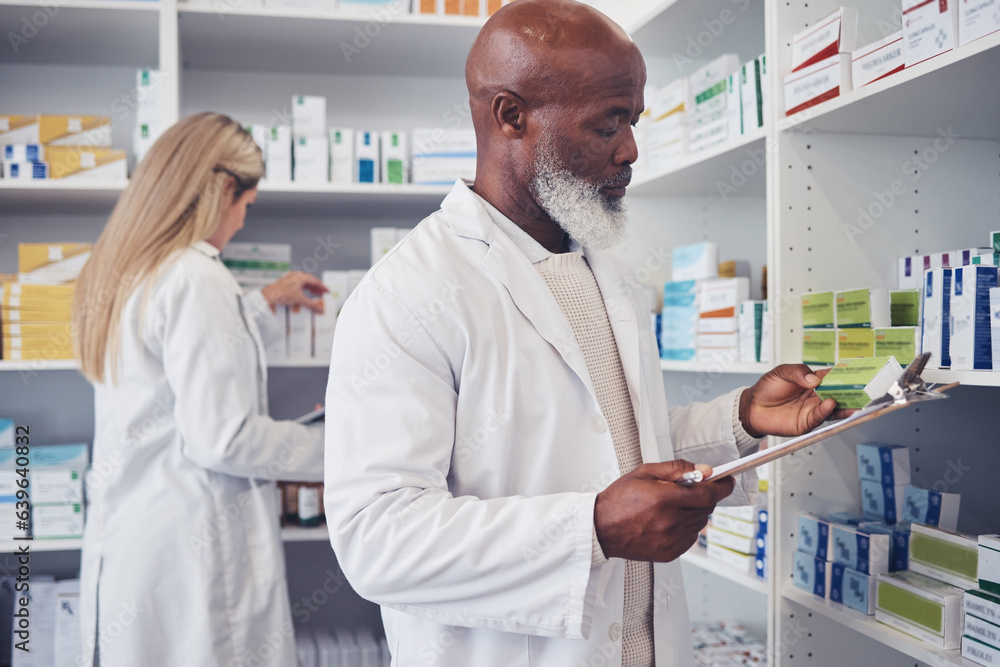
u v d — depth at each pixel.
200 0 2.15
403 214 2.64
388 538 0.85
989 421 1.51
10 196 2.24
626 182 1.07
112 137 2.57
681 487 0.82
